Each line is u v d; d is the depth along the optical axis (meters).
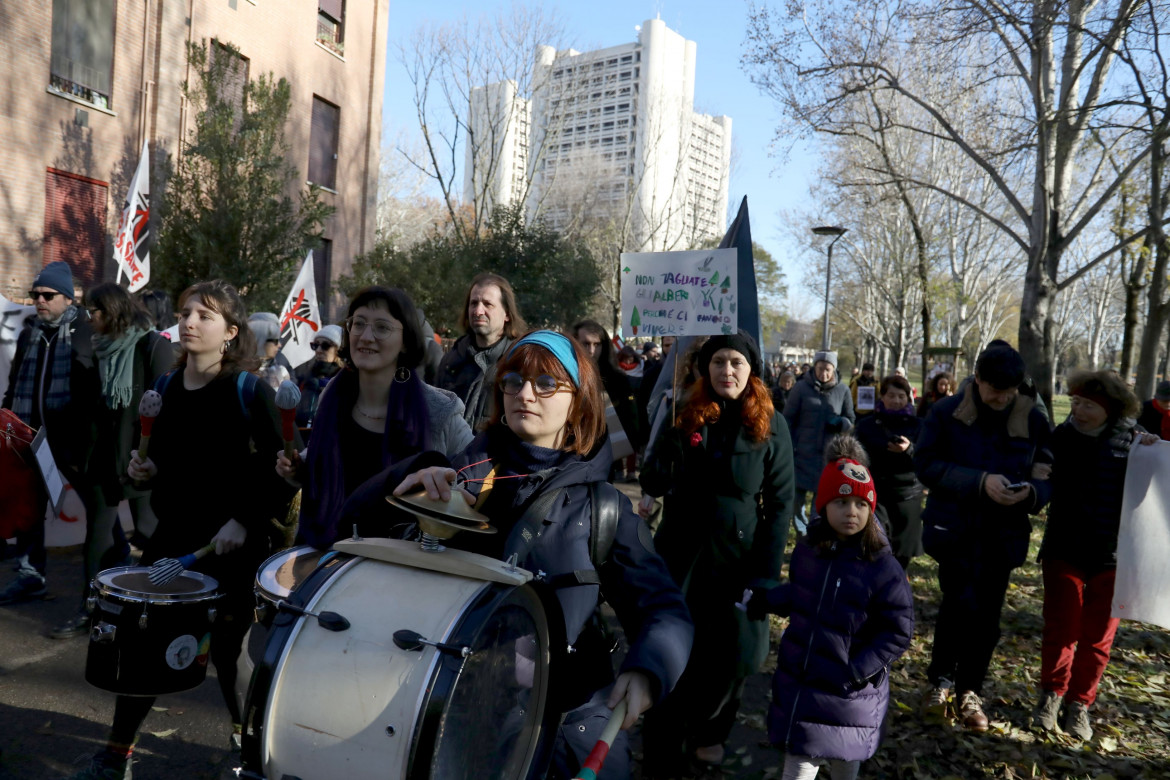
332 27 20.83
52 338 4.80
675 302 4.26
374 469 2.69
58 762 3.25
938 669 4.33
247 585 3.02
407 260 20.81
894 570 3.07
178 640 2.54
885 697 3.12
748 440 3.35
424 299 20.36
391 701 1.41
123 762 2.74
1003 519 4.05
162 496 3.05
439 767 1.41
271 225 13.73
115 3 14.84
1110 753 4.04
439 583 1.57
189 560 2.80
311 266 9.31
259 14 18.11
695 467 3.40
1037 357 15.73
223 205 13.48
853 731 3.04
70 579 5.64
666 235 38.88
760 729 4.12
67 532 5.32
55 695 3.88
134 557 5.76
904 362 41.38
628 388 6.53
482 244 23.00
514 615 1.62
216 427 3.00
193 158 14.08
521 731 1.69
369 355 2.66
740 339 3.38
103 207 14.89
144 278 9.87
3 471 4.75
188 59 13.99
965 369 49.47
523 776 1.68
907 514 6.11
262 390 3.04
